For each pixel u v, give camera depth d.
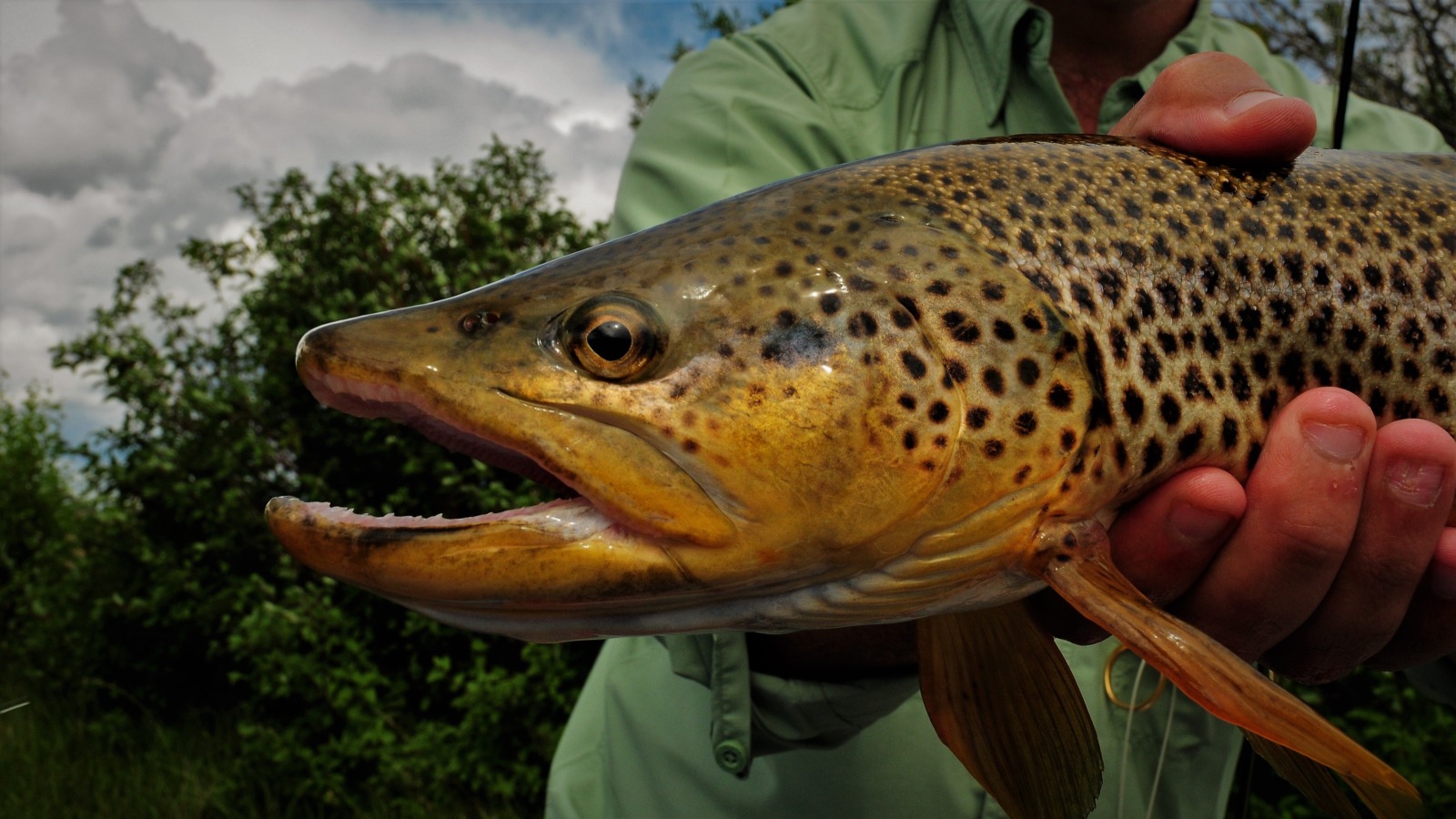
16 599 1.53
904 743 0.46
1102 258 0.31
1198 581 0.32
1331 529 0.30
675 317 0.29
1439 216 0.34
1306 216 0.32
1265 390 0.31
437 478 1.10
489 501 1.03
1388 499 0.30
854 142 0.46
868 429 0.29
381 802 1.02
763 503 0.28
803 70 0.48
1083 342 0.30
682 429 0.28
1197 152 0.33
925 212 0.31
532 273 0.31
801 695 0.38
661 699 0.49
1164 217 0.31
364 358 0.29
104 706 1.32
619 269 0.30
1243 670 0.27
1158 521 0.31
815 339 0.29
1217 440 0.31
